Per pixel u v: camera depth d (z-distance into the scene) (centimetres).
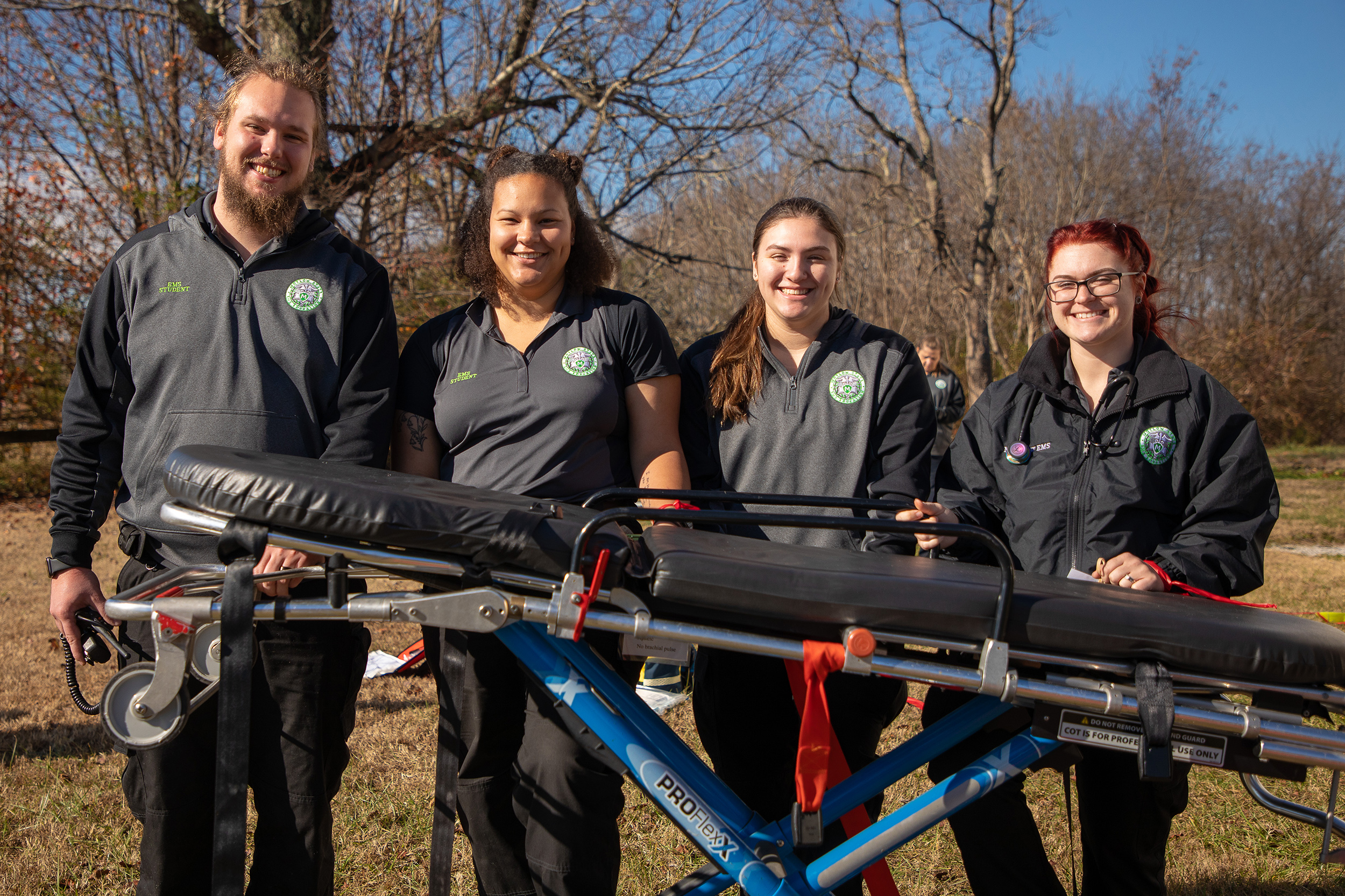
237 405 199
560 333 216
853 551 183
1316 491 1541
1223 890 264
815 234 224
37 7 990
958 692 199
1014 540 214
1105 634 150
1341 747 151
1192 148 2786
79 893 253
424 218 1116
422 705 399
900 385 226
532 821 182
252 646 153
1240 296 2934
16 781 317
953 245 1944
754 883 160
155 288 204
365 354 209
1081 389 210
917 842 288
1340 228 2930
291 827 196
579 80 1134
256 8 972
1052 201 2380
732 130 1175
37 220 1159
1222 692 158
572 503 207
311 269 209
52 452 1245
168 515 162
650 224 1605
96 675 441
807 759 152
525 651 164
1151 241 2686
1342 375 2702
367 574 165
